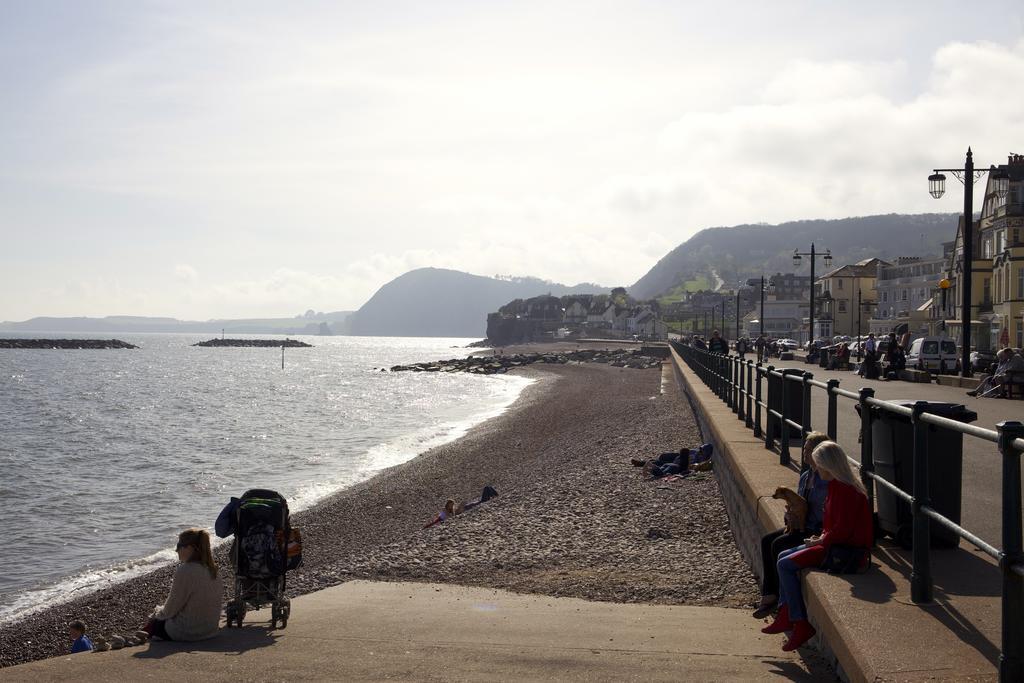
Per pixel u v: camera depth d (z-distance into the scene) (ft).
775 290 557.74
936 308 272.51
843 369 160.35
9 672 20.33
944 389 100.89
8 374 386.52
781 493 22.31
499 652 21.70
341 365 533.55
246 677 19.45
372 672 19.61
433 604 31.68
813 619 19.54
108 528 77.71
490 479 90.79
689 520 46.26
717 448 52.37
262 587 26.99
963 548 22.95
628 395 186.70
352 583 39.06
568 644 22.75
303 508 81.82
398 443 137.18
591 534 46.68
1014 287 189.26
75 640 43.21
